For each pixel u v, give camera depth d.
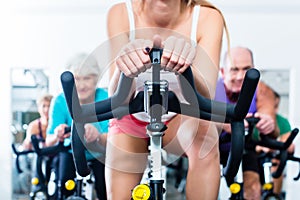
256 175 3.18
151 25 1.74
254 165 3.19
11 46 4.36
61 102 3.35
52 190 3.47
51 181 3.50
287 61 4.28
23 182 4.34
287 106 4.18
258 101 4.11
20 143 4.34
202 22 1.75
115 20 1.75
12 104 4.34
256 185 3.18
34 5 4.34
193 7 1.77
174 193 4.18
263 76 4.25
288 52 4.29
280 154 3.05
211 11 1.78
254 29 4.32
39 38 4.36
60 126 3.02
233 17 4.32
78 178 2.89
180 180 3.57
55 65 4.35
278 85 4.23
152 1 1.69
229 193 3.43
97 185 2.85
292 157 3.24
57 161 3.31
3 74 4.35
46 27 4.36
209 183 1.69
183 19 1.75
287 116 4.18
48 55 4.35
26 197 4.33
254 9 4.32
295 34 4.30
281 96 4.21
